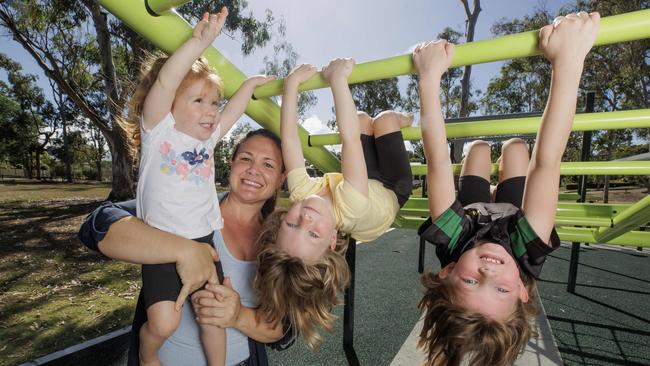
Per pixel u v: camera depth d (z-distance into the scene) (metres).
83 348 2.87
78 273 5.07
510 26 17.55
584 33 0.98
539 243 1.15
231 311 1.16
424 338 1.33
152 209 1.18
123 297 4.16
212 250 1.18
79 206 13.81
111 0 1.02
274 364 2.71
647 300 4.50
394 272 5.46
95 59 15.32
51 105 42.66
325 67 1.40
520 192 1.74
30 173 51.38
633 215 1.80
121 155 12.98
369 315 3.69
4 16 11.05
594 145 23.81
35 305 3.86
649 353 3.09
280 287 1.23
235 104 1.41
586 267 6.31
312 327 1.29
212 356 1.21
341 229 1.49
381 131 1.80
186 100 1.20
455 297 1.20
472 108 23.16
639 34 0.94
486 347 1.12
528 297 1.21
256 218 1.57
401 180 1.76
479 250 1.20
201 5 13.80
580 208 2.29
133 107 1.23
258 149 1.47
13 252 6.23
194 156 1.23
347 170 1.42
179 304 1.08
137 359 1.26
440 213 1.28
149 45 13.03
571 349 3.15
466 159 2.02
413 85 23.62
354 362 2.74
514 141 1.91
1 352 2.84
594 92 4.77
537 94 20.28
